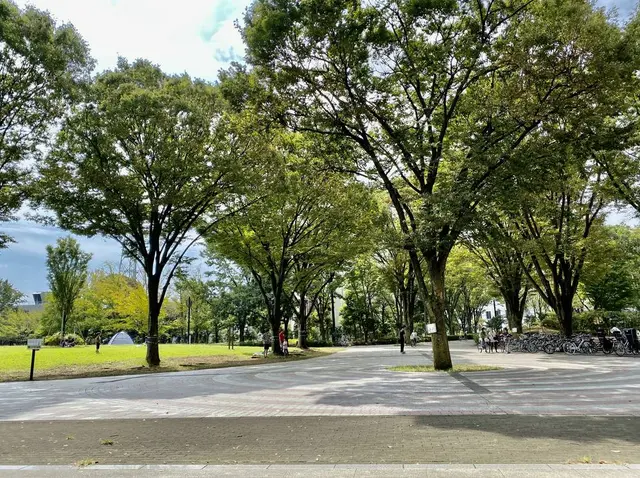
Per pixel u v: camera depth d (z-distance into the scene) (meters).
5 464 5.48
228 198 22.48
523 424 6.95
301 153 18.94
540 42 12.67
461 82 15.78
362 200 24.62
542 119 13.88
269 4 13.44
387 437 6.33
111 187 19.06
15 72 17.66
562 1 12.57
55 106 18.69
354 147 17.61
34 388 14.36
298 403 9.85
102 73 20.48
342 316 56.22
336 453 5.54
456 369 15.90
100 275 49.72
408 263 40.97
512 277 32.44
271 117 16.20
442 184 16.20
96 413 9.33
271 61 14.40
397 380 13.44
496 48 13.79
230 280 53.44
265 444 6.16
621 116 18.22
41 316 59.66
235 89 15.67
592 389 10.64
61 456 5.82
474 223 13.63
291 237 30.48
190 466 5.11
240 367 21.48
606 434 6.20
